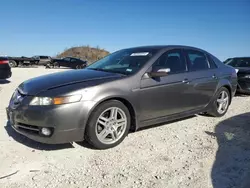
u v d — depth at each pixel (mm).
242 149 3848
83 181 2893
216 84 5383
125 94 3824
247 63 9820
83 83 3619
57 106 3312
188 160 3461
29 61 30953
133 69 4168
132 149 3781
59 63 30703
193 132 4605
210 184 2869
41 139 3404
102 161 3385
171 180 2945
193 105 4930
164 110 4387
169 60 4629
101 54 60250
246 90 8547
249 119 5539
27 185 2787
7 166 3182
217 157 3562
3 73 10188
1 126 4652
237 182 2908
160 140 4164
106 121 3719
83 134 3516
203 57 5391
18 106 3562
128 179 2949
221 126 4996
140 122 4125
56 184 2818
